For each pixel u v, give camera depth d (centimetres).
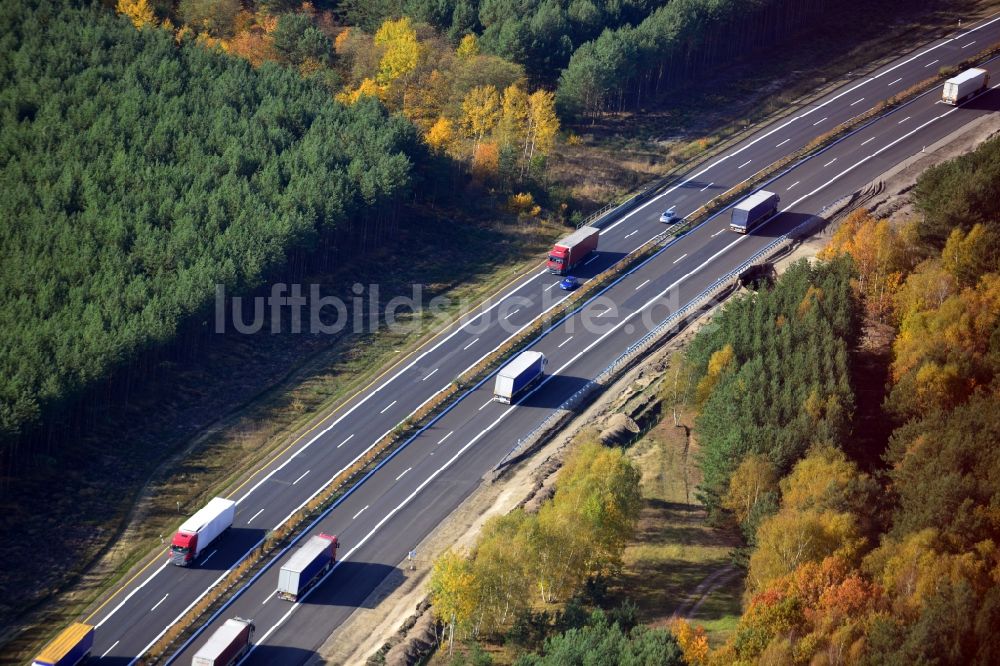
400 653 16438
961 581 15012
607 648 14700
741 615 16675
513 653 16188
